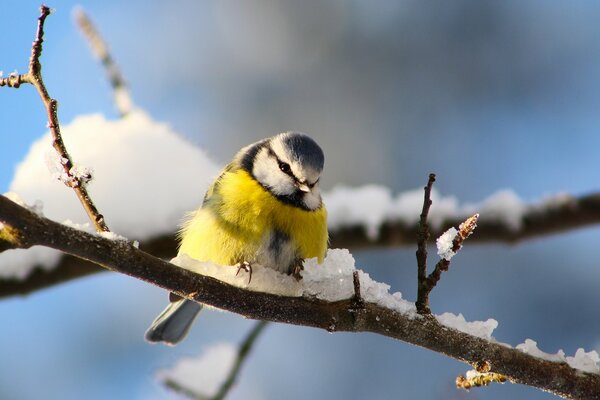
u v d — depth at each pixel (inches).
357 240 356.8
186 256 239.5
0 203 179.3
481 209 358.6
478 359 225.1
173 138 372.2
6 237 183.0
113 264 197.9
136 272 202.1
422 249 218.5
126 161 350.3
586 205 353.1
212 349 333.4
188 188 345.1
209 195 306.0
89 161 349.1
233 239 291.9
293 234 295.9
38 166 344.5
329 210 359.6
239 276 246.5
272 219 293.1
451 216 356.5
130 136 364.8
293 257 296.7
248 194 295.4
